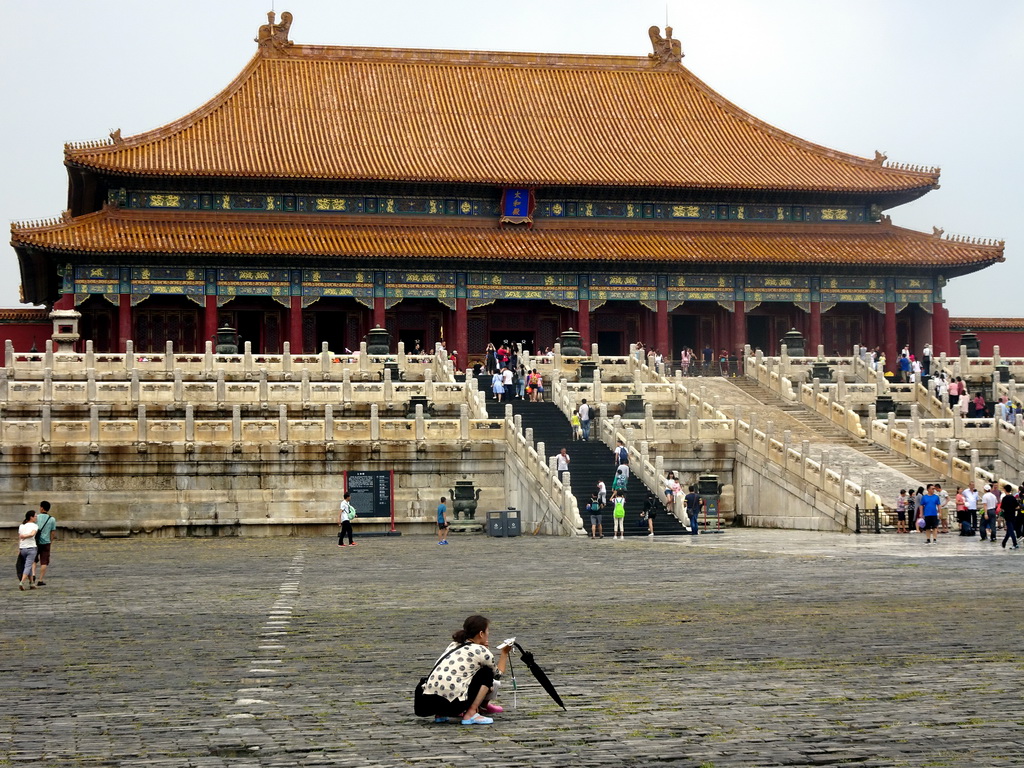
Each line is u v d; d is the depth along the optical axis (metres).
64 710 20.72
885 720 19.02
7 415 70.06
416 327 114.69
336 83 122.00
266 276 107.69
